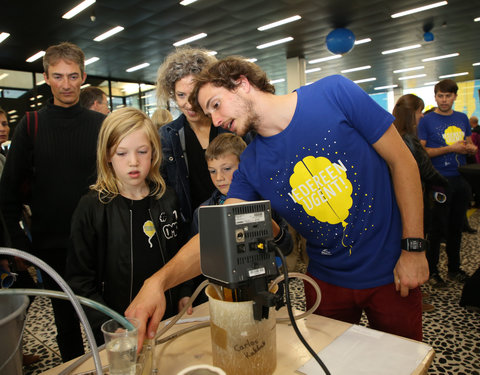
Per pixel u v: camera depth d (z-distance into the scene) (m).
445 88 2.61
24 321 0.50
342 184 0.88
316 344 0.68
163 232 1.17
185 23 5.45
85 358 0.62
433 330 1.97
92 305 0.53
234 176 1.00
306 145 0.86
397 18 5.95
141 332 0.60
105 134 1.05
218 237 0.55
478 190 1.91
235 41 6.57
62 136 1.46
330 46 5.79
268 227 0.57
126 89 8.98
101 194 1.11
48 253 1.47
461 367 1.62
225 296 0.65
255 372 0.57
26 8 4.43
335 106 0.86
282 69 9.34
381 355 0.63
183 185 1.38
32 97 7.18
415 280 0.88
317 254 1.00
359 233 0.91
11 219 1.46
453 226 2.60
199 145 1.39
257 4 4.96
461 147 2.44
